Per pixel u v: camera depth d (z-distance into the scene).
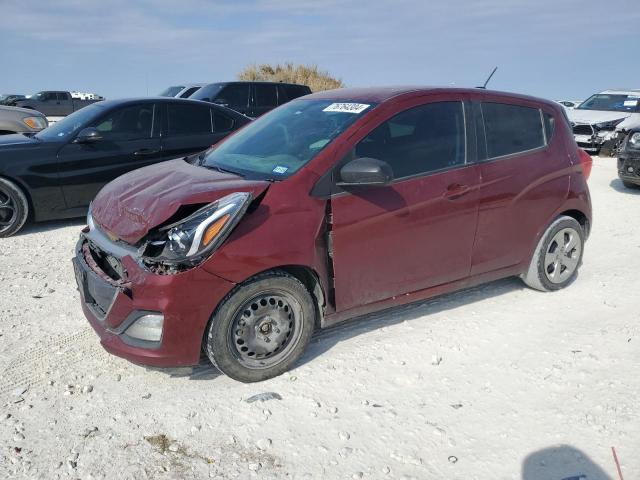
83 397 3.41
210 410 3.29
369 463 2.87
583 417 3.22
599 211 8.49
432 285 4.23
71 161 7.19
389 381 3.60
